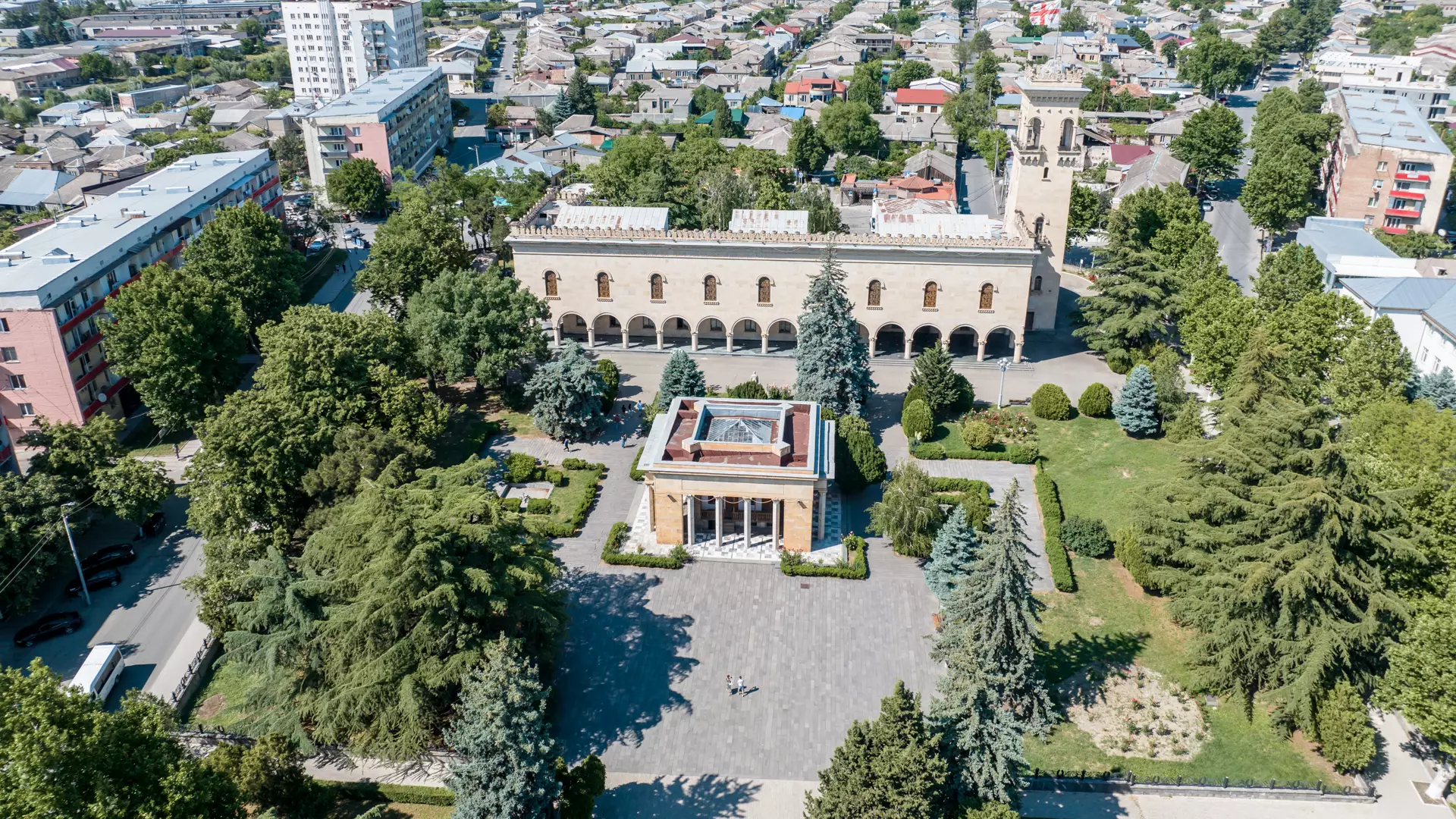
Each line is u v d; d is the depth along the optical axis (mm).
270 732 60125
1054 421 106438
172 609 79438
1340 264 121438
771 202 145875
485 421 108250
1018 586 57156
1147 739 64750
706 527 89250
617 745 64625
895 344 126125
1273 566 62688
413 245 121438
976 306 116750
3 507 75625
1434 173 155250
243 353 113562
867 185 187375
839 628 75250
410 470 82188
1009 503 57219
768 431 87812
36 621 77312
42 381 100312
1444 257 133875
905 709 50969
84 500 83750
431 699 59812
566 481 95688
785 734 65375
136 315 98375
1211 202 182125
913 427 101188
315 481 79312
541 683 64312
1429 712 56688
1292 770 62062
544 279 121875
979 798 54812
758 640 74062
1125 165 197250
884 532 84125
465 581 61000
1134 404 100625
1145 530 75062
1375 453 75125
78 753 45219
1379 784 60781
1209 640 65750
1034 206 124500
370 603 59281
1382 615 63375
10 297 96125
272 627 64438
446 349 105188
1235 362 99688
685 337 128375
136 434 108562
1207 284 109875
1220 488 68125
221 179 143250
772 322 121562
